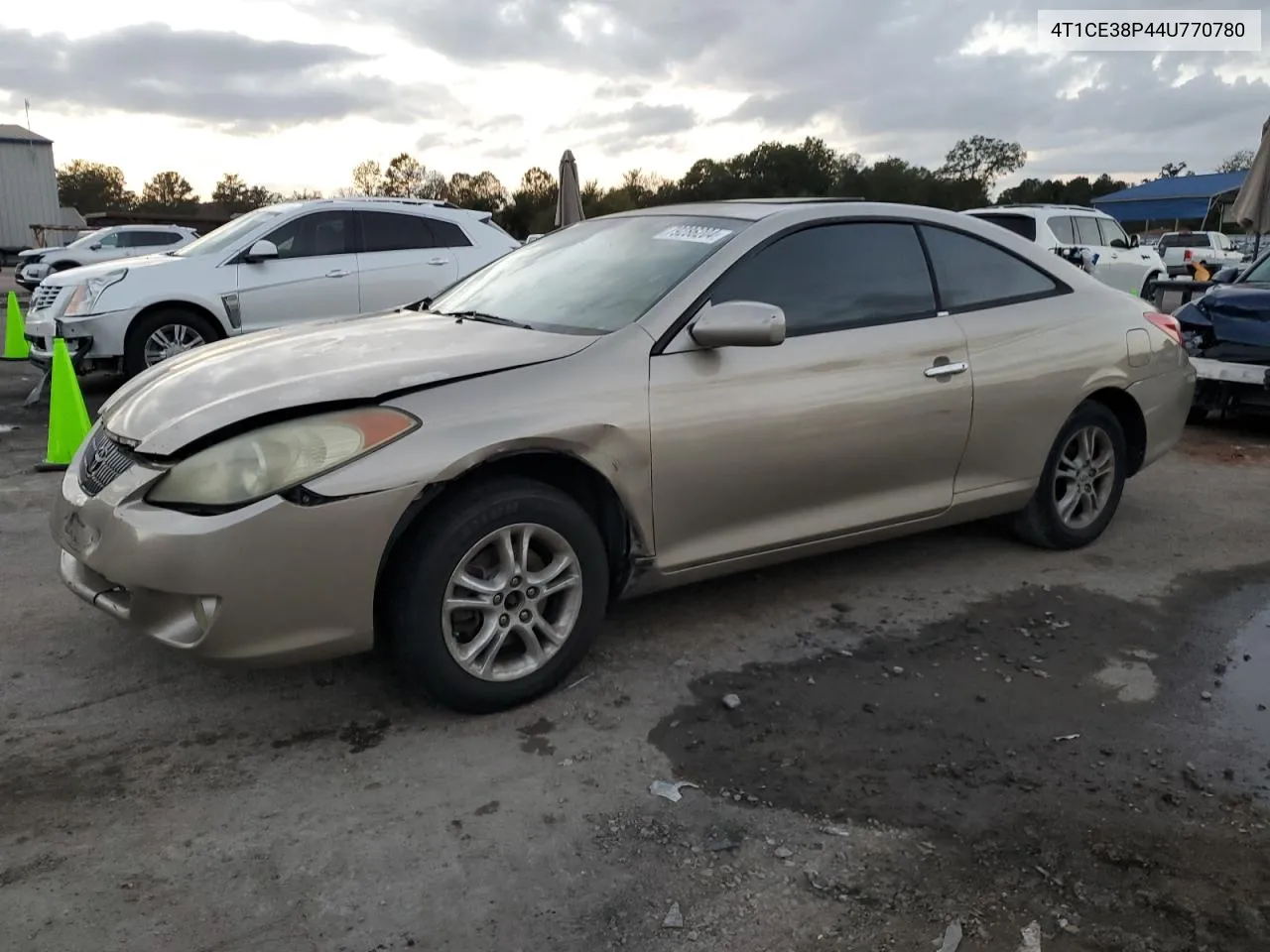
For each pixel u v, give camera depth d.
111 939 2.20
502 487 3.04
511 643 3.32
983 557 4.71
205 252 8.59
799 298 3.73
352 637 2.89
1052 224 15.28
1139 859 2.54
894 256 4.05
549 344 3.29
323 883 2.40
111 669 3.46
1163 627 3.97
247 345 3.59
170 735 3.06
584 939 2.24
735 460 3.48
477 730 3.11
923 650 3.73
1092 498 4.80
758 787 2.82
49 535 4.86
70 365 6.21
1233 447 7.27
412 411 2.91
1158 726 3.21
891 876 2.46
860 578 4.43
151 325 8.19
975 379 4.11
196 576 2.71
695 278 3.51
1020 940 2.26
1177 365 4.98
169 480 2.80
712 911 2.33
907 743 3.07
